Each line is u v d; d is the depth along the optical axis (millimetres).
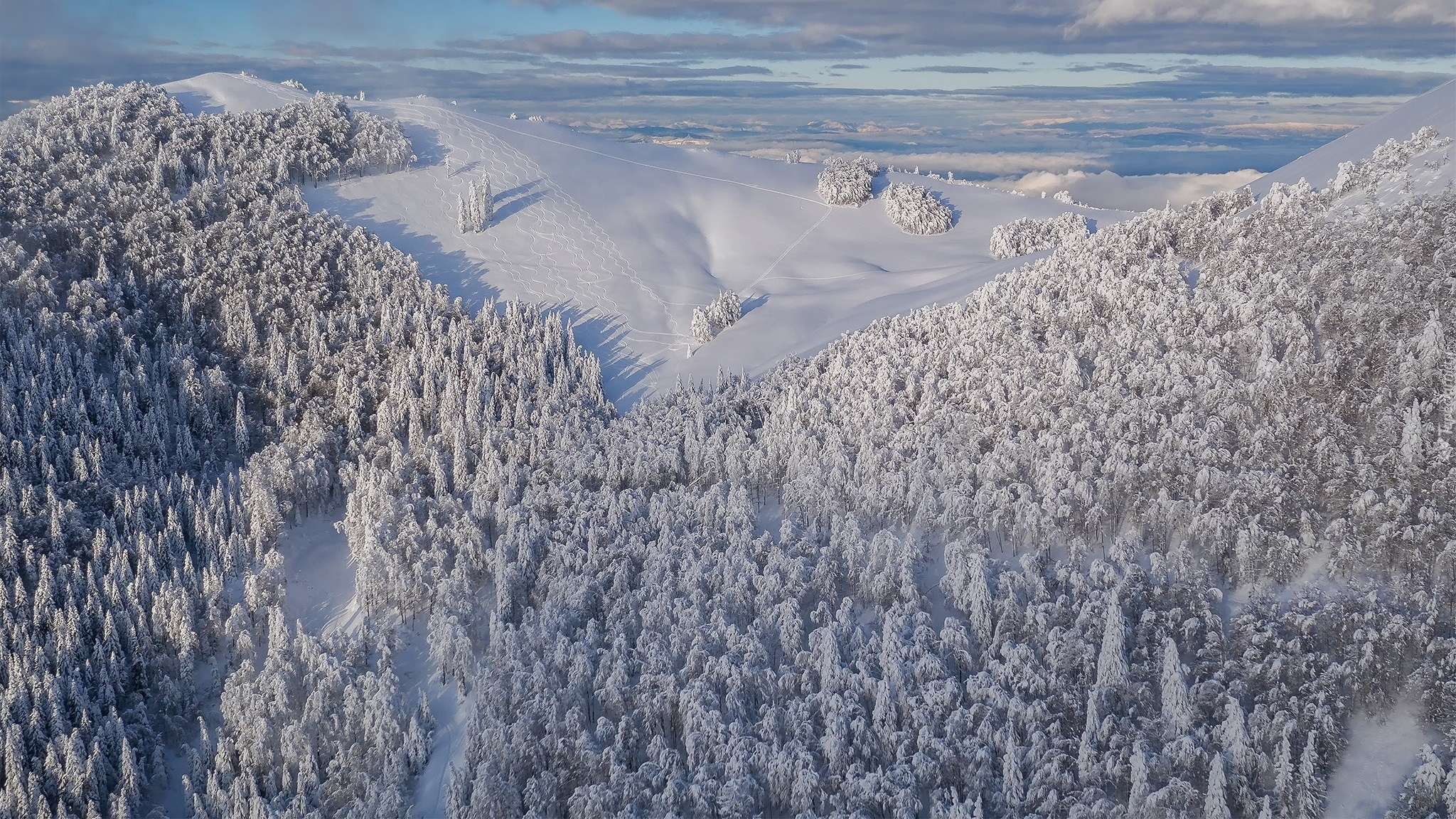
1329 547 69938
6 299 111000
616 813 60750
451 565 88125
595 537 84438
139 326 114000
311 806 67000
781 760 60625
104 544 86062
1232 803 55312
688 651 71250
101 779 69500
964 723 61719
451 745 73000
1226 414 79062
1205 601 66312
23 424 95500
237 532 90688
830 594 76500
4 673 74750
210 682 81250
